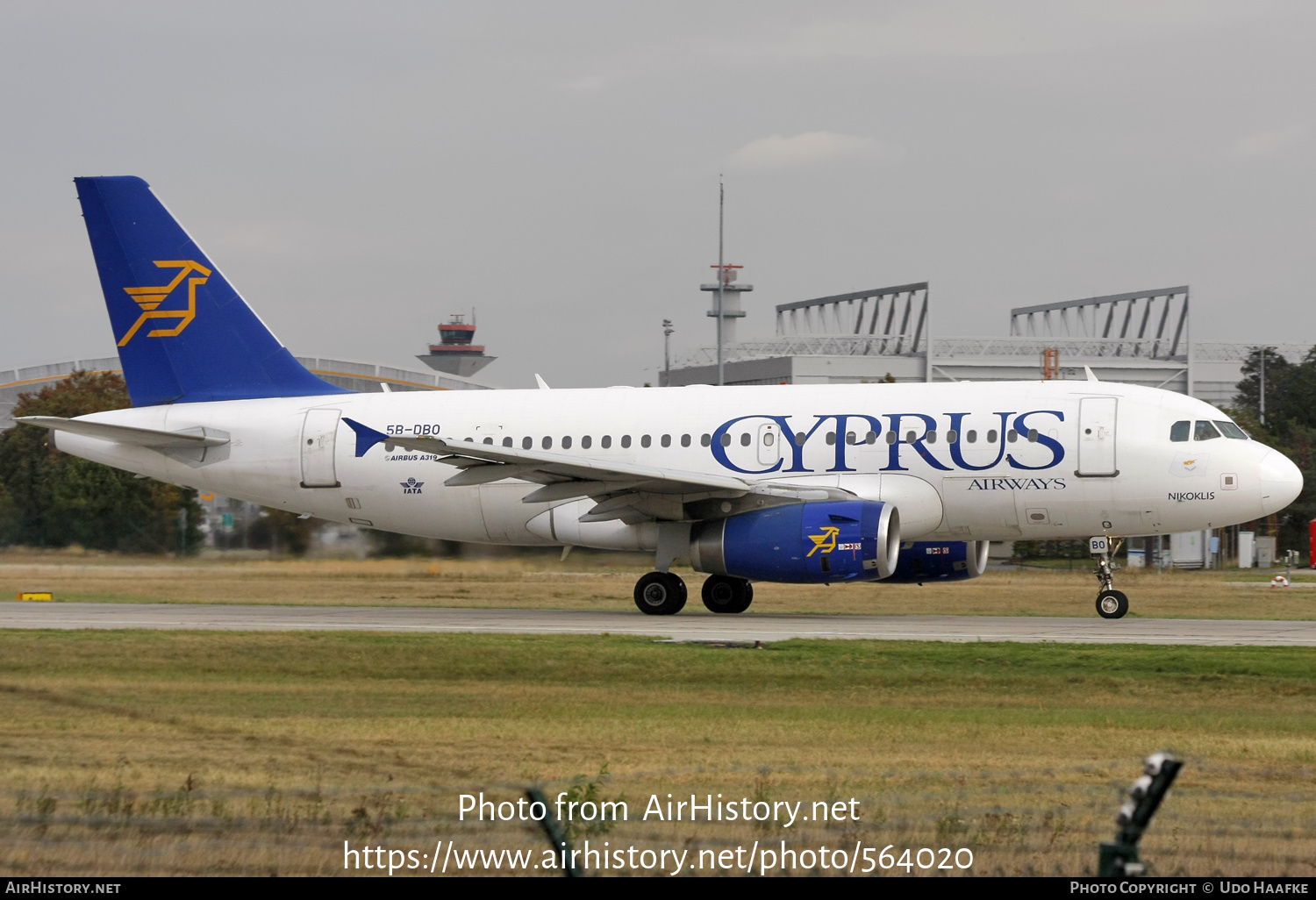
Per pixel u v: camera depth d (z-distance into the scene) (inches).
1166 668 1893.5
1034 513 2679.6
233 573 4288.9
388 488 3043.8
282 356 3176.7
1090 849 941.8
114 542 4702.3
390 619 2758.4
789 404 2822.3
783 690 1736.0
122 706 1603.1
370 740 1362.0
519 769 1207.6
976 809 1049.5
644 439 2871.6
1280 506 2603.3
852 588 3836.1
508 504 2970.0
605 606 3216.0
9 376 7701.8
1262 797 1077.8
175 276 3176.7
